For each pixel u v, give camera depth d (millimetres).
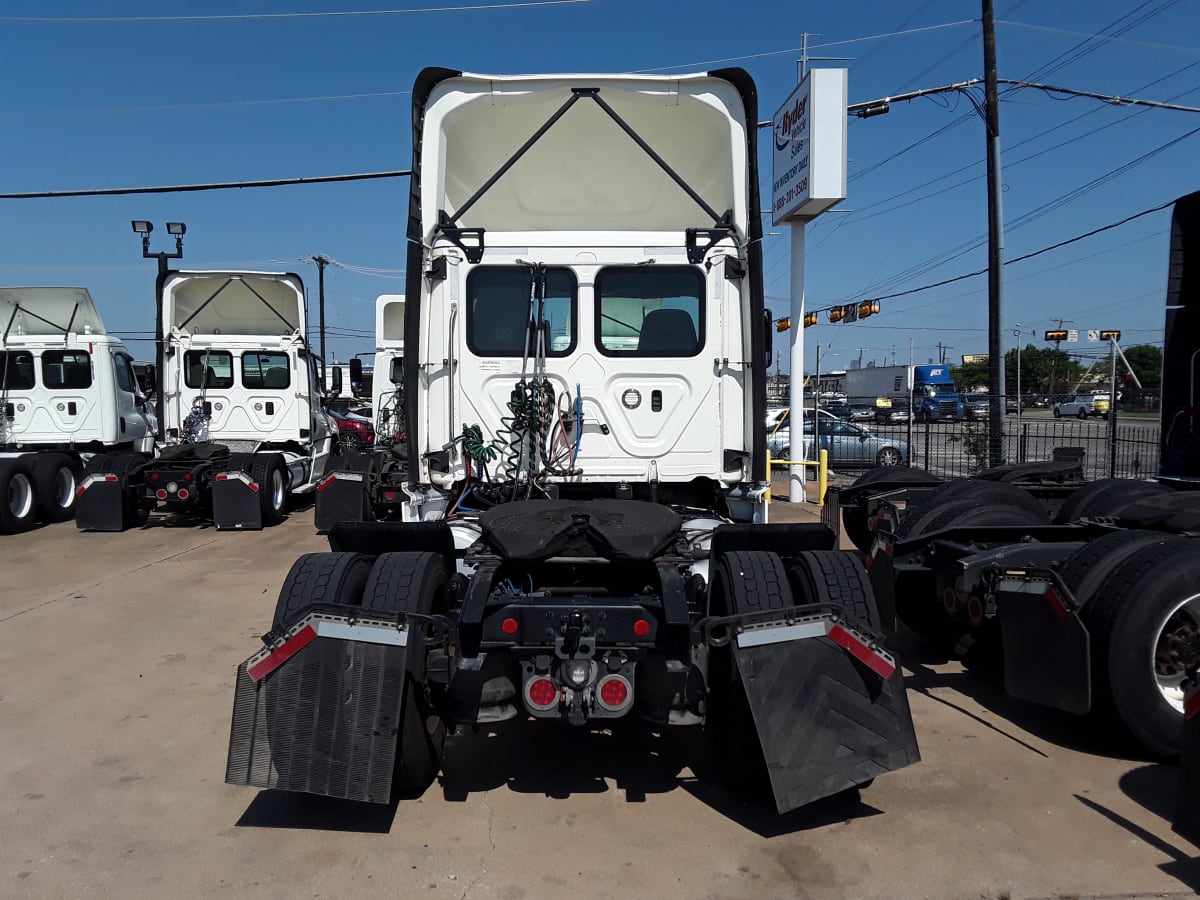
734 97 5195
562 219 5867
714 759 4305
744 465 5293
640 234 5254
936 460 18250
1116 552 4391
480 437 5246
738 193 5207
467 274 5219
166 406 13461
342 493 11859
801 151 13695
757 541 4285
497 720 3742
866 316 25953
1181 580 4188
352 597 3971
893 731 3572
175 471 12312
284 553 10539
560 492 5340
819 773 3449
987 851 3578
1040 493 7414
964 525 5828
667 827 3801
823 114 13195
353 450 12773
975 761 4465
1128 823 3801
